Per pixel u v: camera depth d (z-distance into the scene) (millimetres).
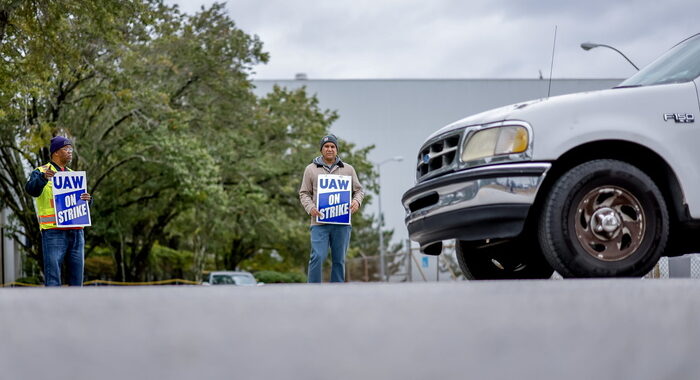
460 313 2604
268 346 2131
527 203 7020
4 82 21734
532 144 7047
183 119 32062
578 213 6832
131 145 32125
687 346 2275
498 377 1859
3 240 38500
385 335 2270
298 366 1918
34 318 2480
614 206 6875
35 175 10391
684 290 3088
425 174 8219
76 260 10711
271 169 39500
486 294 3006
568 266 6793
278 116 40875
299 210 42781
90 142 31578
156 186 34719
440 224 7594
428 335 2268
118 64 29312
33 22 20922
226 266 53344
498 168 7137
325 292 3359
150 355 2002
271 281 53656
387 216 91750
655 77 7676
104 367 1884
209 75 34531
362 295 3150
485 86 94500
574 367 1990
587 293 2986
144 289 3773
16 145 30312
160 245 48656
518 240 8703
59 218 10453
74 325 2379
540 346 2164
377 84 93500
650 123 7035
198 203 36156
